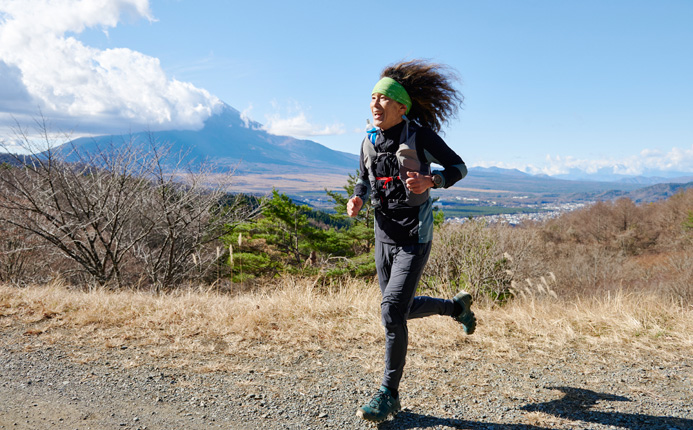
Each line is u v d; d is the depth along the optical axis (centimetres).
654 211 5884
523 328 365
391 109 218
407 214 219
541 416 210
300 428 197
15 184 866
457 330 351
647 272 3166
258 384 246
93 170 918
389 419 208
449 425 202
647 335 344
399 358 212
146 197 959
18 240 1055
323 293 462
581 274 2902
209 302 426
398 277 216
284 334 335
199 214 978
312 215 2000
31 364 266
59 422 194
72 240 923
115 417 201
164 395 227
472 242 1079
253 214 1093
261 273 1497
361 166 240
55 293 458
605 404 225
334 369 272
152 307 402
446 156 213
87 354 287
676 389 246
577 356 303
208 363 275
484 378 262
